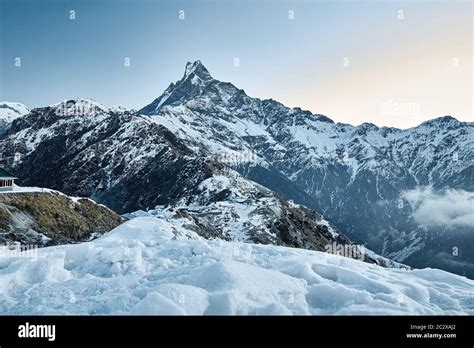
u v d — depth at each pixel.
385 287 13.32
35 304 12.26
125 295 12.36
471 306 13.10
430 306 12.80
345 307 11.84
